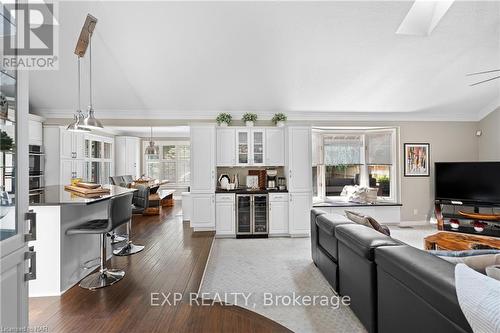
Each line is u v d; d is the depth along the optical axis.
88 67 3.97
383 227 2.96
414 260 1.50
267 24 3.34
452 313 1.15
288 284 2.93
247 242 4.54
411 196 5.54
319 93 4.75
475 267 1.58
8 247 1.04
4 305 1.02
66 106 5.03
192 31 3.42
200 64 4.00
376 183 5.84
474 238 3.39
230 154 5.03
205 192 4.83
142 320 2.02
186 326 1.95
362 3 3.11
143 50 3.71
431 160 5.58
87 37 3.09
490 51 3.77
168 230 4.87
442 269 1.34
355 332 2.09
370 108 5.28
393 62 4.00
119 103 4.98
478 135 5.60
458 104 5.22
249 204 4.86
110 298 2.37
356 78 4.35
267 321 2.04
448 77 4.34
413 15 3.43
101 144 7.16
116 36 3.46
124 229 4.80
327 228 2.79
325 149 5.85
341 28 3.41
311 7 3.15
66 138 5.35
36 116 4.92
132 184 6.36
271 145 5.07
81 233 2.51
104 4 3.04
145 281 2.71
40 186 5.05
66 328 1.92
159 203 6.39
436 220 5.30
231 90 4.64
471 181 4.78
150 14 3.18
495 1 3.09
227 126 5.05
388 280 1.72
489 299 0.99
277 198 4.86
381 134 5.72
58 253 2.46
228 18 3.26
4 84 1.08
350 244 2.22
